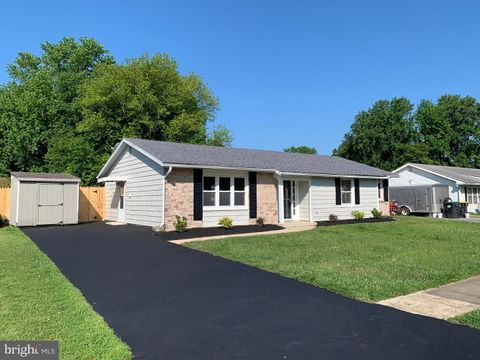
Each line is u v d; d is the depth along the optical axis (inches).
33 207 669.9
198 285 277.7
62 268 331.0
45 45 1539.1
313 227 696.4
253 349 167.2
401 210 1200.2
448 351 164.4
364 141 2027.6
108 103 1279.5
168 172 583.5
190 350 165.9
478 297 249.8
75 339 172.9
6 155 1433.3
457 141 2153.1
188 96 1499.8
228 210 655.8
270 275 308.2
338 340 177.0
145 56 1434.5
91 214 812.0
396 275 305.7
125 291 261.7
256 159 754.2
